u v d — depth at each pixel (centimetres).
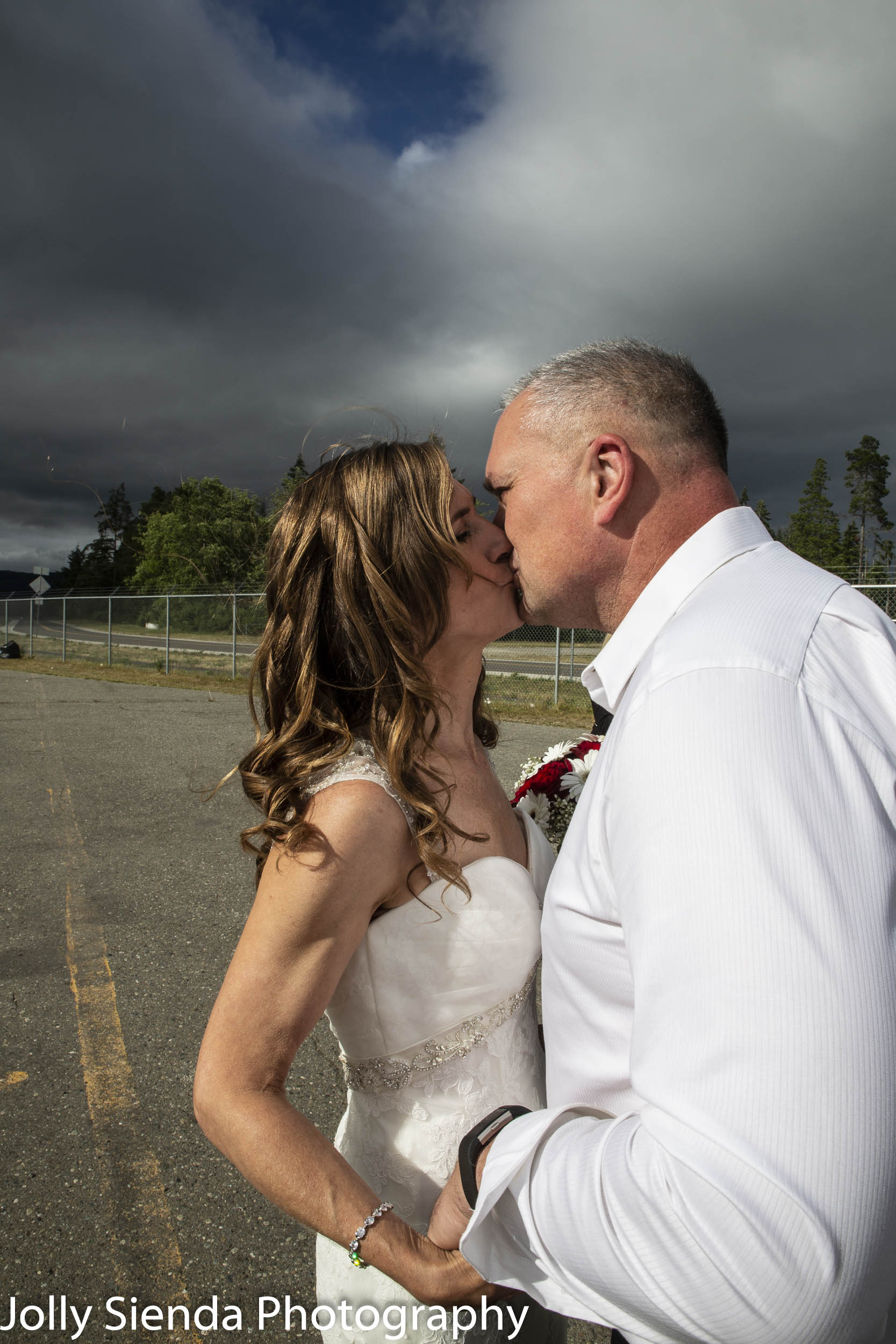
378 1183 105
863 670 68
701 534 88
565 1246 65
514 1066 108
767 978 54
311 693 102
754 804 59
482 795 119
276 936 87
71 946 376
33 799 661
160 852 517
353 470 106
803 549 5166
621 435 92
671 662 69
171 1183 224
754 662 65
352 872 90
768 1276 52
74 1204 216
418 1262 84
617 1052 77
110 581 6525
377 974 100
